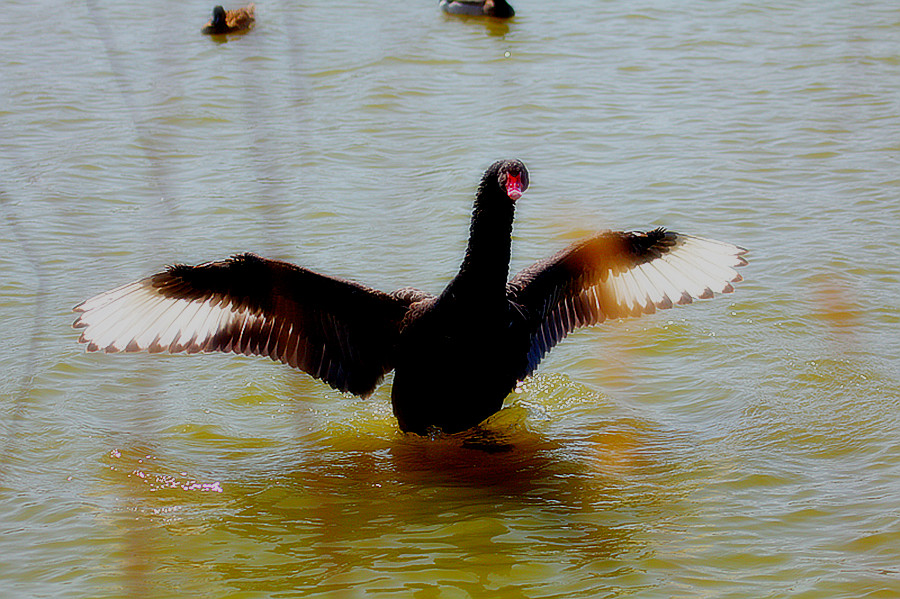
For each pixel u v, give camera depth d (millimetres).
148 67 24906
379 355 12523
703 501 11117
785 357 14016
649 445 12406
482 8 28828
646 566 9977
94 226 17469
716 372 13883
